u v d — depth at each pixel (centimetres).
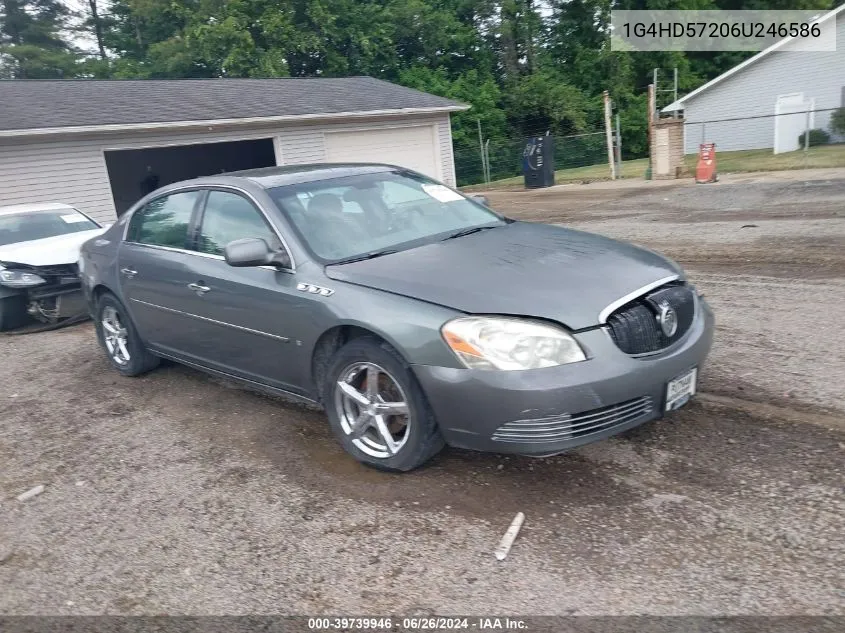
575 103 3781
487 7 3944
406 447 366
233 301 444
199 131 1603
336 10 3428
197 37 3134
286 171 498
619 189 1953
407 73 3622
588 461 379
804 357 495
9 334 812
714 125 3228
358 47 3528
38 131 1334
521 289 349
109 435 482
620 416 339
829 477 341
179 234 505
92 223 950
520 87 3806
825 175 1661
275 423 473
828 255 798
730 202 1387
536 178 2330
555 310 335
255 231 446
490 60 3972
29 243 852
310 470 402
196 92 1852
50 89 1689
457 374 334
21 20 4072
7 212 923
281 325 415
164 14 3538
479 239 432
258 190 456
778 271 755
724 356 512
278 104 1827
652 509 330
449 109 2075
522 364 325
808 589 270
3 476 435
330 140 1858
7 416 539
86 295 615
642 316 352
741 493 336
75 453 459
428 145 2106
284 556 325
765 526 309
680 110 3312
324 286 392
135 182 2242
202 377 584
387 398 377
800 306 617
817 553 289
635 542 308
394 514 348
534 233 448
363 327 366
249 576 313
